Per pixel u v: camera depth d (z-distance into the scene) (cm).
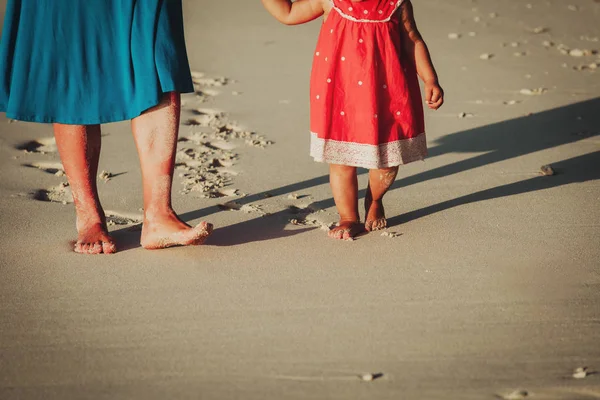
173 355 307
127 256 401
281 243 418
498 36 1030
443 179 526
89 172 413
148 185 400
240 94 757
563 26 1092
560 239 421
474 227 439
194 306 347
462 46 972
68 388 285
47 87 389
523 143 606
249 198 490
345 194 425
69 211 465
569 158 567
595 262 392
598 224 442
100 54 389
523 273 380
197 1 1287
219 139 613
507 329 326
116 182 515
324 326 329
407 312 340
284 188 510
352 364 299
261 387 283
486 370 294
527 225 442
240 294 358
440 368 296
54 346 314
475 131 640
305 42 998
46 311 343
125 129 643
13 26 388
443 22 1120
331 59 402
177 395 279
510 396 275
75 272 382
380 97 402
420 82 803
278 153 582
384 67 401
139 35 384
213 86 789
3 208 464
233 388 283
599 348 311
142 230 409
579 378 288
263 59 907
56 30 385
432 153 584
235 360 302
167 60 386
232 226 443
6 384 288
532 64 880
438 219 453
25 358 305
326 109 405
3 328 329
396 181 524
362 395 278
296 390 281
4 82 391
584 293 359
